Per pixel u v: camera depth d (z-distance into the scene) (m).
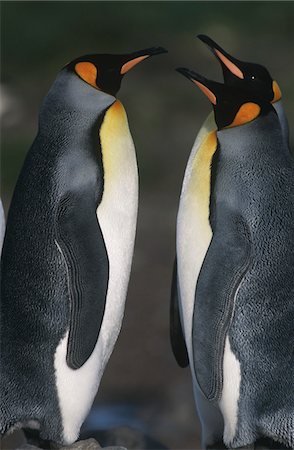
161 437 20.72
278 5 40.38
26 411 12.55
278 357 12.33
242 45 38.44
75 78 12.59
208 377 12.38
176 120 34.09
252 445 12.57
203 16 40.28
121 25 40.25
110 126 12.54
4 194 30.58
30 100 36.09
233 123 12.45
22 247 12.44
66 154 12.37
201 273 12.31
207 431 13.06
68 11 40.59
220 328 12.26
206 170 12.45
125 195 12.54
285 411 12.35
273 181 12.28
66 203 12.28
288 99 34.00
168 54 37.75
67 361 12.41
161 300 26.34
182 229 12.52
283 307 12.28
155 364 24.03
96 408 21.70
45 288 12.36
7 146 32.75
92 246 12.28
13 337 12.49
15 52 38.66
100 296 12.35
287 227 12.25
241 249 12.20
